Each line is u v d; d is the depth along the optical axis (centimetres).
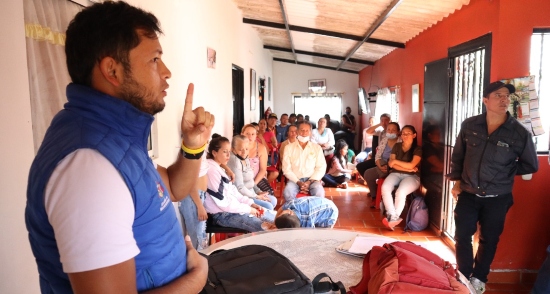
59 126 69
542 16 269
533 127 275
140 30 75
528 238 292
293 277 116
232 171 362
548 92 280
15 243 120
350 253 163
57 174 63
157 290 76
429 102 423
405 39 521
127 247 65
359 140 1109
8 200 117
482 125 264
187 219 281
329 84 1156
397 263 127
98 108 70
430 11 365
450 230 388
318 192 436
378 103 765
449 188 383
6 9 116
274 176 532
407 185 428
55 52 153
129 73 74
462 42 337
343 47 695
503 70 277
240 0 495
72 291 69
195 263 89
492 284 297
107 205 63
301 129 456
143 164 74
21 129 123
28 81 127
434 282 119
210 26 400
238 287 109
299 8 451
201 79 369
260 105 869
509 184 260
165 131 275
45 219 66
